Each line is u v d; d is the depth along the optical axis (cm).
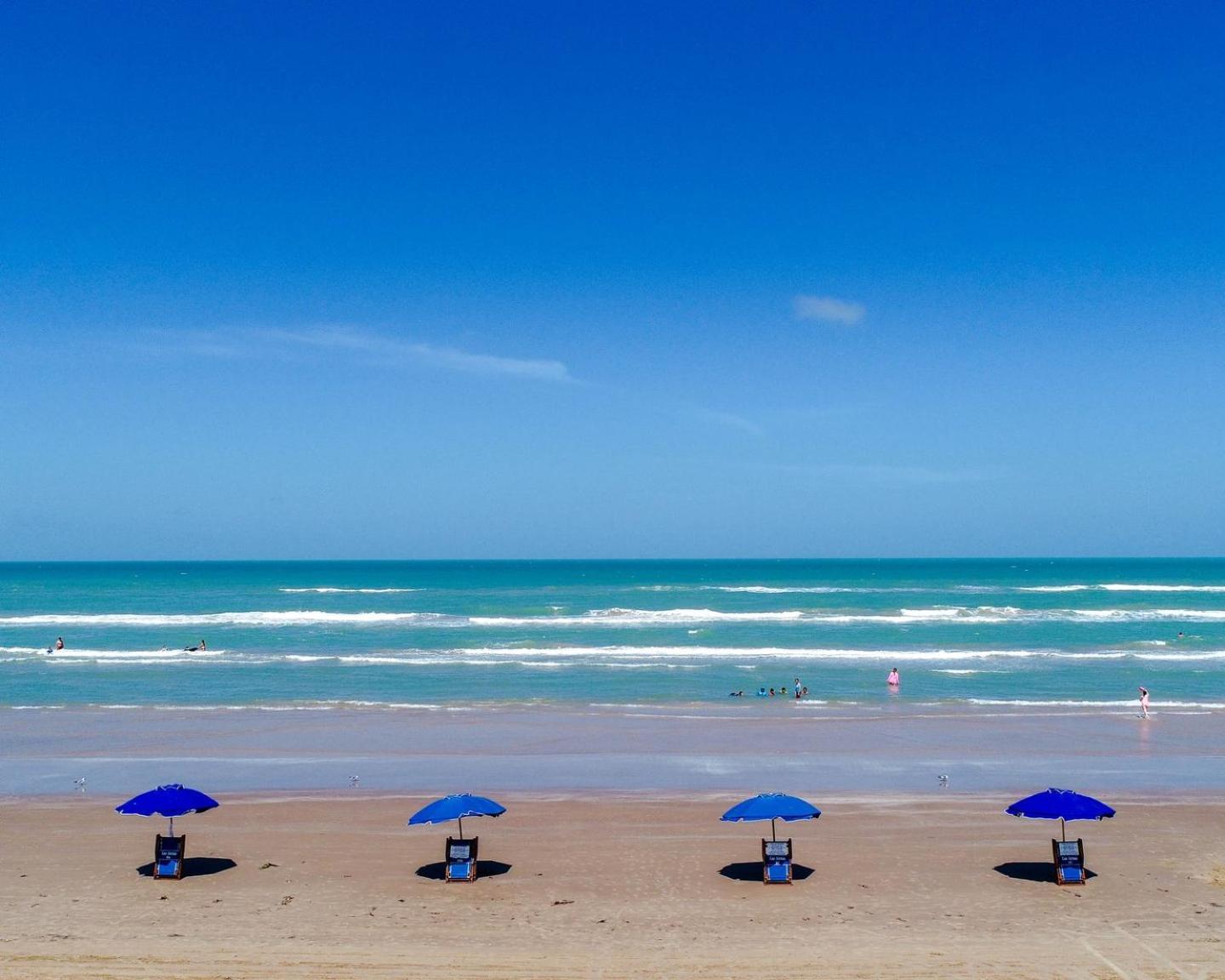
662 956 1135
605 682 3625
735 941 1185
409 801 1925
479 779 2122
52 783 2078
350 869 1491
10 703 3194
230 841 1641
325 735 2634
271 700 3228
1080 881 1403
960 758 2333
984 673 3847
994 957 1129
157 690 3453
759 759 2330
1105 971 1085
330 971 1088
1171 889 1382
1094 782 2086
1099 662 4159
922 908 1305
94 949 1155
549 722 2827
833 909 1303
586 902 1334
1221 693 3347
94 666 4088
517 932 1215
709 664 4100
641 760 2322
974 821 1767
